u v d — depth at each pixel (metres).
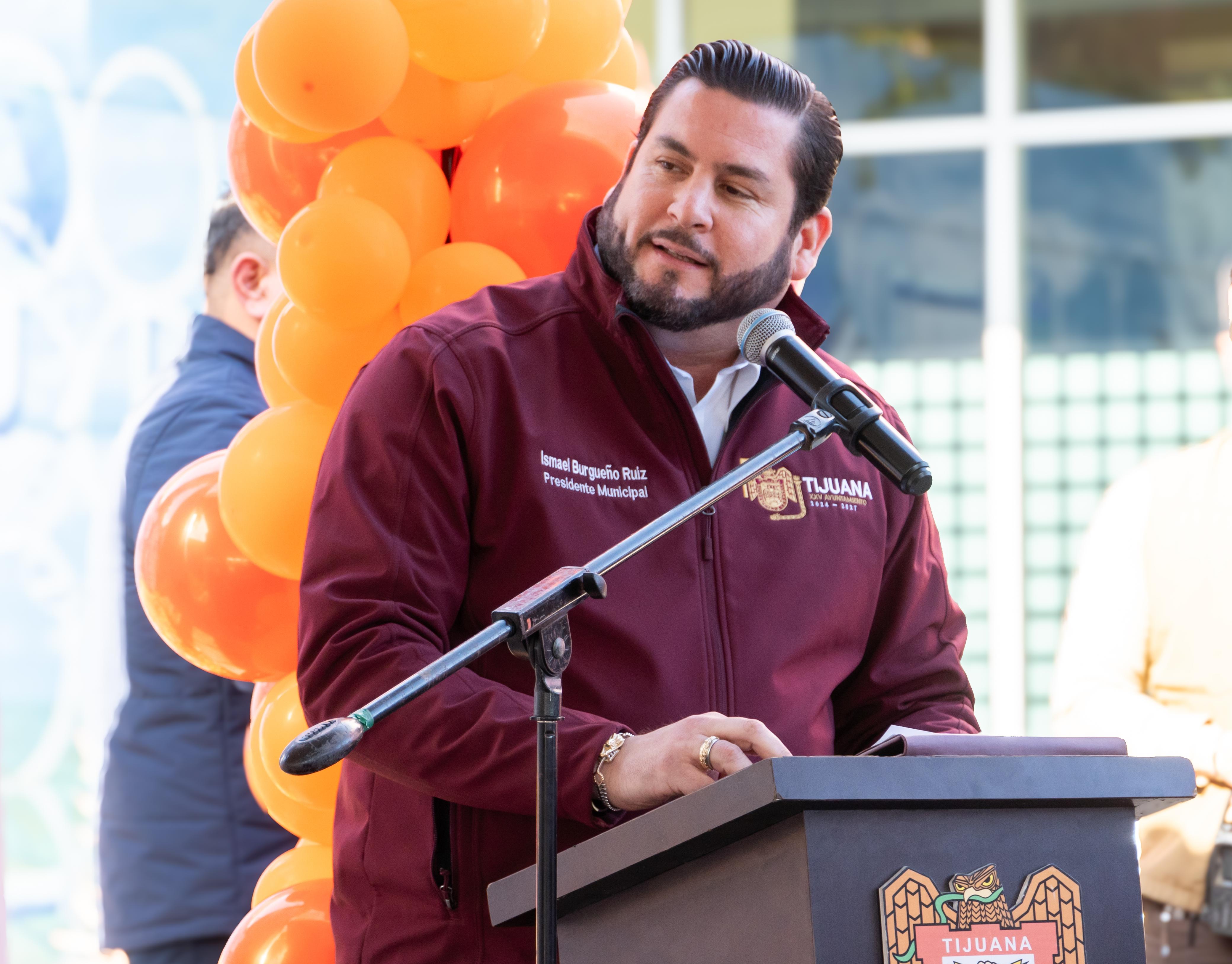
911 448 4.87
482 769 4.99
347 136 7.06
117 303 13.52
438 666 4.09
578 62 7.38
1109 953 4.01
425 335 5.72
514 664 5.58
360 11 6.28
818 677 5.94
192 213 13.70
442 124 7.00
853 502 6.17
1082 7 18.36
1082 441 18.03
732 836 3.85
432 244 6.97
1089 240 18.23
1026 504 18.06
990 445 18.12
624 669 5.51
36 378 13.16
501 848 5.39
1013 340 18.19
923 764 3.79
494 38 6.56
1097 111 18.30
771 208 5.81
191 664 8.59
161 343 13.56
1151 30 18.25
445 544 5.53
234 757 8.59
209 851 8.46
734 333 5.93
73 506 13.24
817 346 6.35
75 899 13.05
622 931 4.19
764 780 3.62
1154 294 18.11
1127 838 4.12
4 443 13.05
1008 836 3.96
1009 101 18.39
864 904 3.73
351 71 6.27
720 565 5.80
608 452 5.80
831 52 18.75
